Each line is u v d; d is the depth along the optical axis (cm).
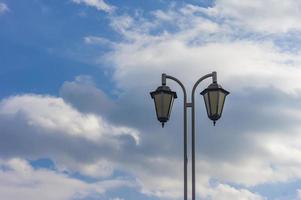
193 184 1786
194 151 1817
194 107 1864
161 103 1844
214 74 1875
